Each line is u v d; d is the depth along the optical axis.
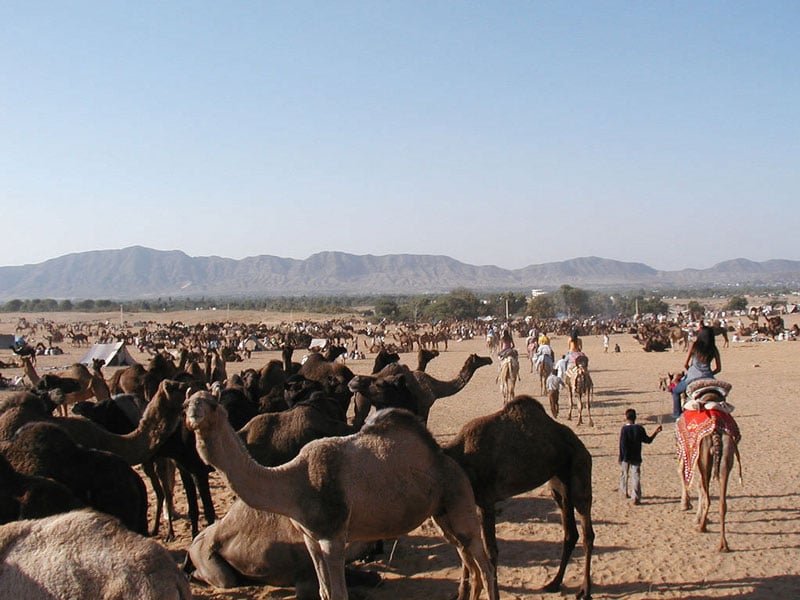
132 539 4.16
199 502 12.08
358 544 8.63
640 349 57.25
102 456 7.24
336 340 72.81
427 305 142.38
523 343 67.88
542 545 9.67
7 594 4.06
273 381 13.87
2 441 7.26
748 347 52.72
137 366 14.93
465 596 7.44
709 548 9.47
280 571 7.50
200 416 5.84
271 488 6.27
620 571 8.69
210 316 153.00
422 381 14.84
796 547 9.44
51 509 6.10
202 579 7.99
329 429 8.99
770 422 19.23
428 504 6.79
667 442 16.97
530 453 7.65
